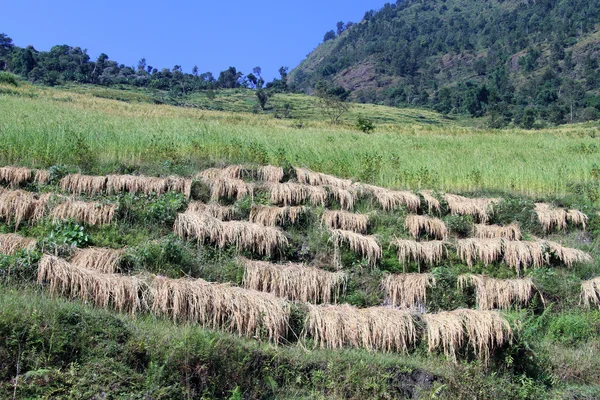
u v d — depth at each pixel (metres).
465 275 10.38
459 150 20.91
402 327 8.38
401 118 97.88
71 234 10.06
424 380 7.57
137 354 6.88
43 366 6.49
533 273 10.96
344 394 7.28
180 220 10.73
